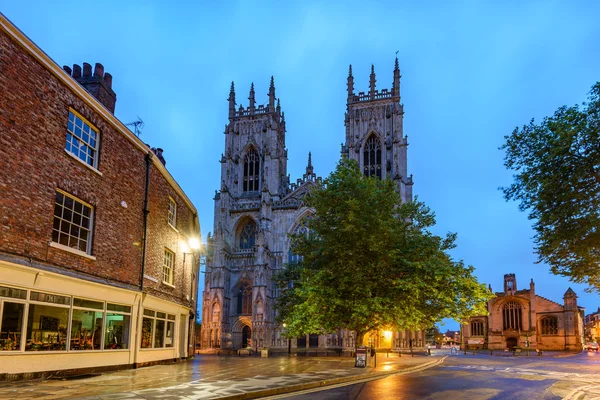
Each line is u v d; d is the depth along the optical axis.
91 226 23.00
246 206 90.94
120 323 25.22
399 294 32.25
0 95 17.53
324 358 50.19
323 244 35.81
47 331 19.70
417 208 36.66
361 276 32.06
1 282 17.20
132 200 26.73
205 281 84.31
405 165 89.12
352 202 32.25
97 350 22.88
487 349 109.88
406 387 21.31
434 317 34.75
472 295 33.38
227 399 15.64
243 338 85.81
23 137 18.59
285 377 23.08
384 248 33.16
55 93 20.62
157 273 29.75
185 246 36.28
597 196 16.19
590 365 44.12
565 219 16.69
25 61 18.89
